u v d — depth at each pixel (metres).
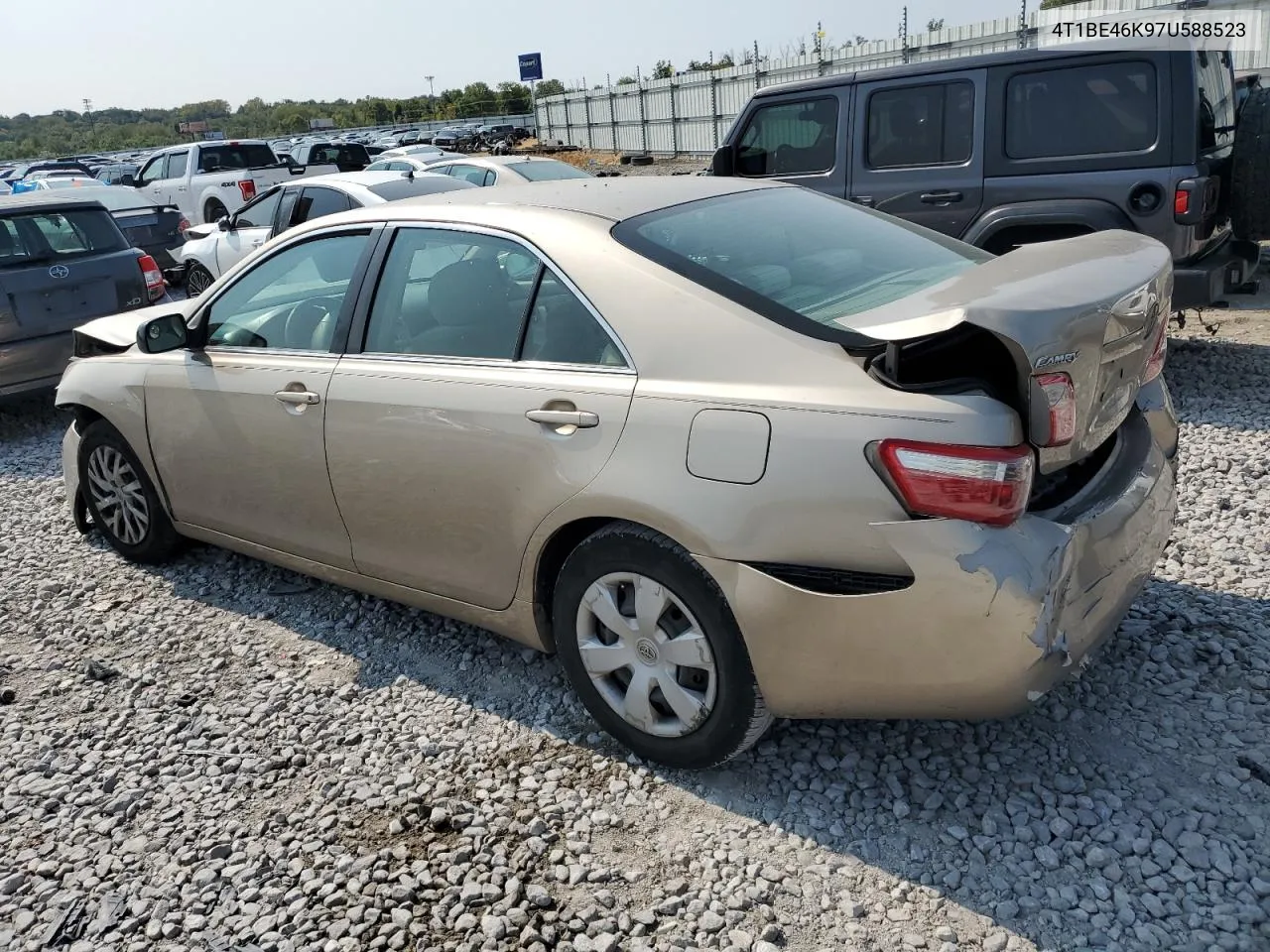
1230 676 3.37
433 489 3.40
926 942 2.42
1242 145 6.39
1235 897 2.47
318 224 3.95
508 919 2.58
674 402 2.79
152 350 4.14
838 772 3.06
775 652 2.71
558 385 3.05
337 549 3.89
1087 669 3.46
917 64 6.75
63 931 2.66
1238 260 6.66
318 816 3.04
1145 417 3.23
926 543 2.45
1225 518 4.59
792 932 2.48
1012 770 3.00
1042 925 2.45
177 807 3.13
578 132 38.22
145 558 4.96
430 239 3.54
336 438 3.66
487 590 3.41
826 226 3.52
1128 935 2.39
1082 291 2.52
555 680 3.69
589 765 3.18
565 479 3.01
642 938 2.50
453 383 3.31
